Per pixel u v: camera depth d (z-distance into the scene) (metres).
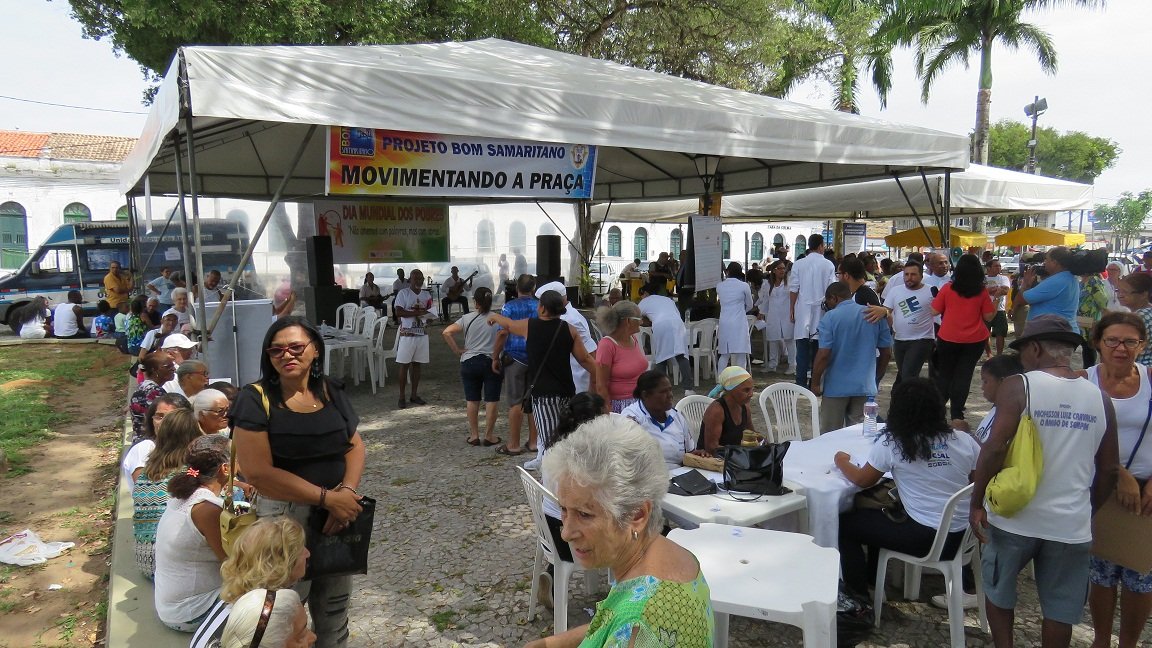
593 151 7.67
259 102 5.27
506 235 25.11
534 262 25.75
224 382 5.05
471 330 6.81
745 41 18.44
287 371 2.53
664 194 15.16
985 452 2.87
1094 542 2.99
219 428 4.34
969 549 3.43
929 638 3.49
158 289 14.70
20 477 6.41
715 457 4.12
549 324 5.48
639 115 7.12
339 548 2.67
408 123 5.89
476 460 6.48
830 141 8.44
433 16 16.20
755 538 2.97
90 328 16.98
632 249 32.59
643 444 1.51
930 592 3.93
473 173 6.87
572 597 3.91
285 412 2.57
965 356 6.59
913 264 7.09
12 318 16.95
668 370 10.11
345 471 2.73
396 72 5.81
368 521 2.72
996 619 2.97
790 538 2.96
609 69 9.84
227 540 2.72
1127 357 2.98
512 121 6.41
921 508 3.41
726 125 7.66
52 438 7.71
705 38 18.22
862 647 3.40
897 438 3.42
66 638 3.73
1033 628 3.56
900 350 7.29
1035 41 21.30
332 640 2.87
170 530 3.23
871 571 3.85
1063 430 2.74
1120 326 2.98
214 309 6.82
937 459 3.38
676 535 3.01
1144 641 3.42
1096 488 2.89
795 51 20.70
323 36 14.39
